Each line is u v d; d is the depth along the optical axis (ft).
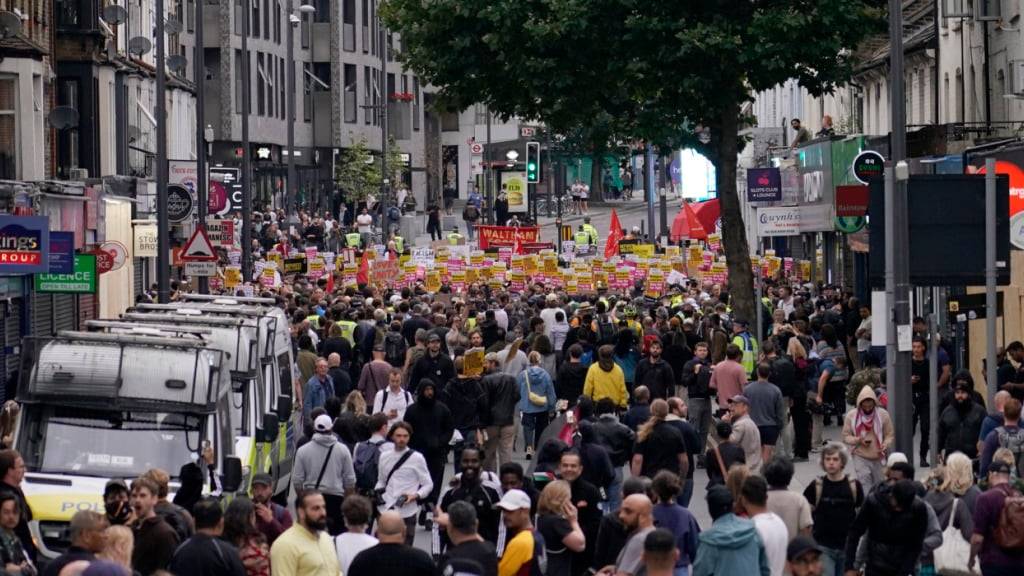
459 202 609.83
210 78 432.66
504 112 196.03
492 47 183.42
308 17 488.85
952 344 172.76
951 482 86.12
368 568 68.90
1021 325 160.45
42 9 227.81
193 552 70.49
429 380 117.19
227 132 432.25
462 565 66.49
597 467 97.35
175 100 330.34
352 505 78.28
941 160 189.67
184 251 201.87
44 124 217.36
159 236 182.70
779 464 83.10
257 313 130.82
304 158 486.79
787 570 82.99
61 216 203.72
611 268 267.39
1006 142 172.55
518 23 183.93
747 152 392.06
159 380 99.50
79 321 212.43
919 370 137.80
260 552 76.89
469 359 132.05
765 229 261.44
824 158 255.29
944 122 245.65
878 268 116.98
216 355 100.89
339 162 491.72
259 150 325.42
